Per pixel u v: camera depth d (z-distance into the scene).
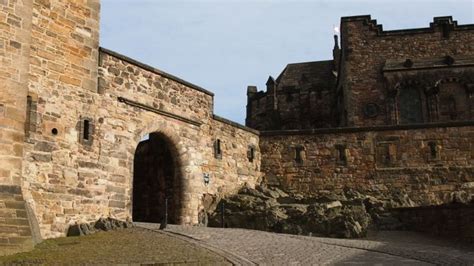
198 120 27.31
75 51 21.19
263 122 61.12
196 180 26.62
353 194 30.44
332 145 31.61
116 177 22.14
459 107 46.31
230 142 29.59
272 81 61.53
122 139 22.70
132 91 23.55
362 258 16.17
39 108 19.41
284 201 29.77
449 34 47.94
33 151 18.91
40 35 19.89
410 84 47.16
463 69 46.72
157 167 27.05
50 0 20.48
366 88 47.81
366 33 48.88
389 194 30.53
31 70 19.33
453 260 16.69
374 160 31.17
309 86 61.53
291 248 17.48
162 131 25.03
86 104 21.30
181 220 25.53
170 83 25.77
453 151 30.77
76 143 20.62
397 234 26.27
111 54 22.73
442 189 30.33
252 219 26.44
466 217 26.23
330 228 25.27
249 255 15.86
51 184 19.38
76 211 20.16
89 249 15.85
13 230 16.12
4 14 18.02
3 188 16.94
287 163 31.70
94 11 22.28
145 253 15.20
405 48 48.16
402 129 31.34
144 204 27.11
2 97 17.50
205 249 16.14
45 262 13.98
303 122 59.06
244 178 30.23
